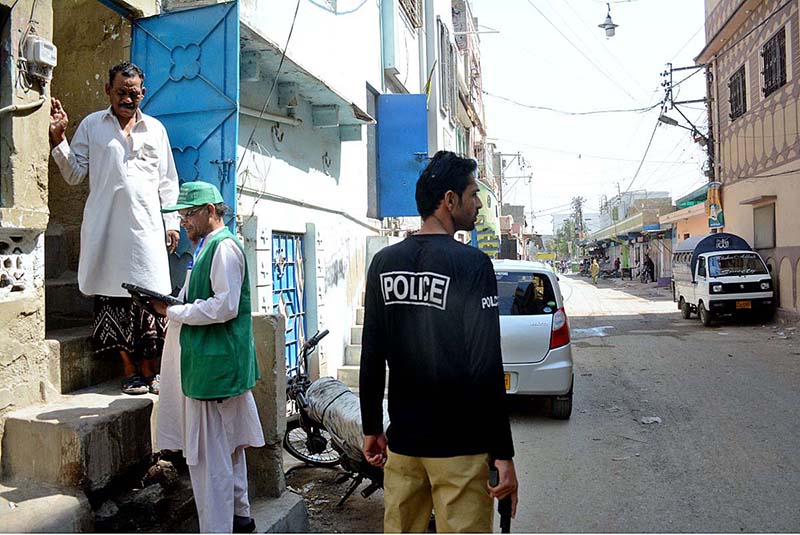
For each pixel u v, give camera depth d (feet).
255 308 20.58
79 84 17.48
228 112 16.62
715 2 68.23
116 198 12.84
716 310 52.65
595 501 15.94
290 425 20.24
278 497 14.10
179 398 11.89
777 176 54.03
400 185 39.09
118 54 17.42
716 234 57.26
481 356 8.16
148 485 12.85
